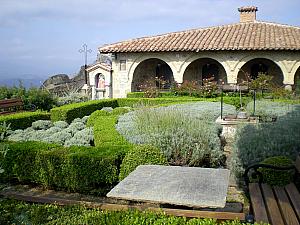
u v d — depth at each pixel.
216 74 21.28
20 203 4.00
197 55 19.64
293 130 7.00
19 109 13.46
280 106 12.21
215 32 21.66
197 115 9.94
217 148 7.62
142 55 20.61
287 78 18.41
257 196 4.30
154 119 8.38
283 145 6.35
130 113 11.28
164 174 4.18
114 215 3.34
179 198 3.44
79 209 3.74
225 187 3.71
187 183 3.84
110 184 6.11
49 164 6.29
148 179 4.00
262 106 12.34
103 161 5.96
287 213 3.66
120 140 7.07
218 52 19.28
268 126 7.39
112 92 21.47
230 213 3.30
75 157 6.09
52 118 12.10
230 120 9.95
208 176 4.08
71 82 30.17
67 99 17.55
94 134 8.15
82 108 13.17
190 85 18.33
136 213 3.32
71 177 6.16
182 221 3.12
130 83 21.02
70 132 9.71
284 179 5.00
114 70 21.31
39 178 6.45
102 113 11.35
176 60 20.05
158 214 3.30
